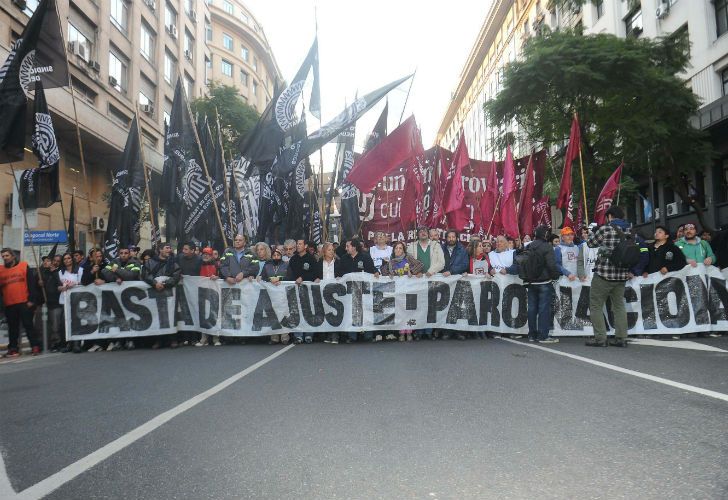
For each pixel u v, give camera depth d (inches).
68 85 365.1
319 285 357.4
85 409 160.2
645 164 716.0
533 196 498.9
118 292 353.7
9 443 125.3
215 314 358.3
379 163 405.1
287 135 449.4
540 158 505.4
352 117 451.2
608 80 659.4
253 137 441.4
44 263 365.1
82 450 118.0
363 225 489.1
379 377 203.5
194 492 92.0
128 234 412.5
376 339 364.2
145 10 1101.1
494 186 476.1
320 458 109.2
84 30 863.7
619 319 290.8
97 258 370.0
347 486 93.6
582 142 739.4
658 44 722.2
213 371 229.0
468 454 109.7
